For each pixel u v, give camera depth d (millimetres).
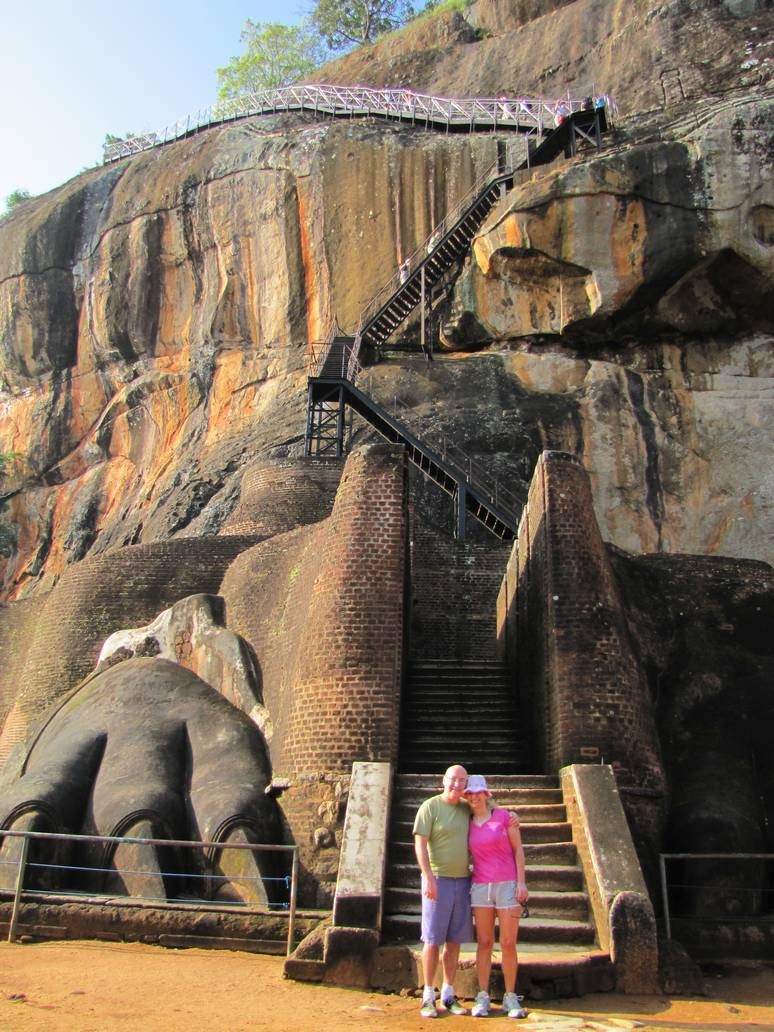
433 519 28344
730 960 10430
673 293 33031
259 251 43438
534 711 14414
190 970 9633
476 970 8531
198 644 17125
